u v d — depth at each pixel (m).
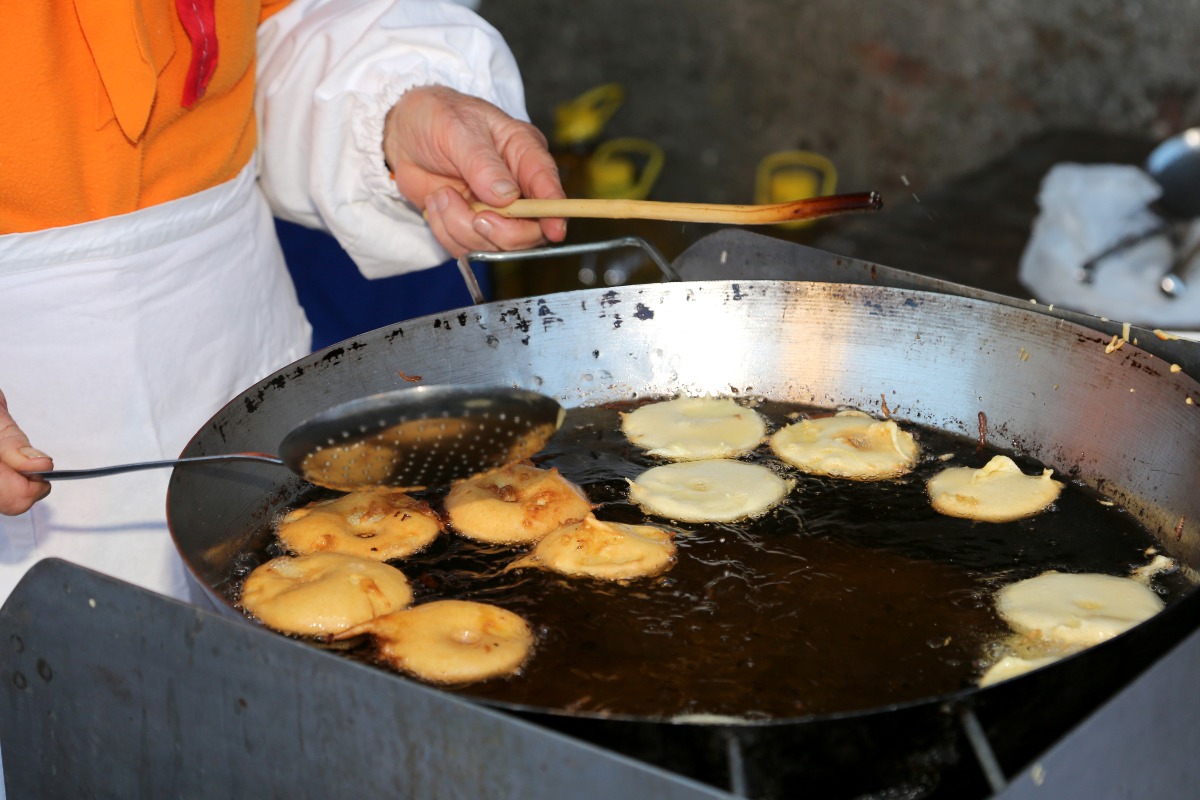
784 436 1.60
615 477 1.52
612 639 1.19
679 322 1.70
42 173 1.42
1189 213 2.72
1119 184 2.87
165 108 1.51
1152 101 3.40
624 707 1.09
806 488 1.48
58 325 1.52
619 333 1.69
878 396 1.66
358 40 1.79
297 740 0.96
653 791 0.79
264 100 1.90
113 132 1.45
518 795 0.86
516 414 1.16
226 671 0.97
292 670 0.93
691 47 4.10
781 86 4.00
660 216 1.51
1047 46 3.49
